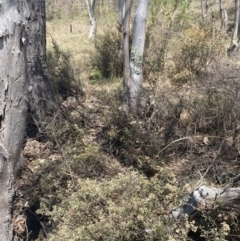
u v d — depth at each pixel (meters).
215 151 3.89
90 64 8.46
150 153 3.91
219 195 2.60
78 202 2.36
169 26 7.36
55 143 4.11
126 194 2.40
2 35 1.87
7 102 1.99
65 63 6.60
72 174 3.29
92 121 4.92
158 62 5.56
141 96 4.75
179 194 2.54
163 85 5.21
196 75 5.89
